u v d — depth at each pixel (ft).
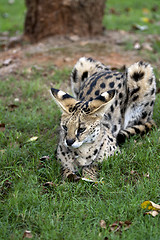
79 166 17.04
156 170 17.10
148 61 29.25
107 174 16.94
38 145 19.40
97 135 16.12
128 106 20.71
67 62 28.96
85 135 15.61
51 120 21.86
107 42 32.32
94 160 17.16
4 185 16.35
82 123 15.43
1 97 25.20
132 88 20.51
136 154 18.07
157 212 14.32
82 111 15.60
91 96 18.72
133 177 16.80
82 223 14.02
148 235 13.12
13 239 13.14
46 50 30.81
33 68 28.32
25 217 14.30
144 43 32.37
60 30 32.71
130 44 31.89
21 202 14.88
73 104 16.02
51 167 17.25
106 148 17.40
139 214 14.32
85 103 15.98
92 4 32.45
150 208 14.47
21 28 41.32
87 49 30.68
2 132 20.49
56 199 15.12
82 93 19.58
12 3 51.67
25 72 27.91
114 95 15.97
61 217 14.25
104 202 15.10
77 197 15.44
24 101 24.63
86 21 32.86
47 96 25.00
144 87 20.62
